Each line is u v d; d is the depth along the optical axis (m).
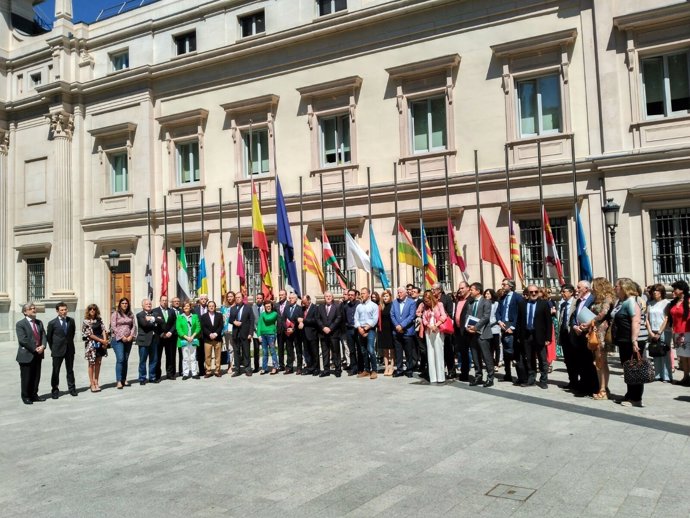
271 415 9.16
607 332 9.49
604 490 5.31
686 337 10.82
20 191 27.66
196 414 9.54
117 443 7.77
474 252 17.67
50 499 5.61
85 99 25.73
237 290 21.81
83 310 25.27
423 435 7.51
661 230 15.55
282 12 21.28
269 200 21.05
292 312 14.01
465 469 6.04
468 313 11.67
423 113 18.91
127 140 24.28
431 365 11.84
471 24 17.94
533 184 16.92
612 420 8.12
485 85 17.70
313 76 20.61
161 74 23.58
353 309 13.37
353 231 19.62
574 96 16.55
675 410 8.74
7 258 27.78
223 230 22.12
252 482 5.86
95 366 12.52
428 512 4.91
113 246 24.69
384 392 10.95
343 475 5.97
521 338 11.23
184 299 21.94
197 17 23.17
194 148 23.45
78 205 25.50
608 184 15.94
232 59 22.11
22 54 27.91
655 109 15.95
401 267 18.67
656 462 6.11
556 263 15.62
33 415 10.01
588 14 16.41
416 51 18.77
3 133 27.86
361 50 19.67
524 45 16.89
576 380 10.61
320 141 20.56
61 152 25.53
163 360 17.73
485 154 17.61
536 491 5.33
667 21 15.28
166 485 5.88
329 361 13.58
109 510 5.24
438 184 18.08
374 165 19.30
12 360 19.98
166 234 21.38
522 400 9.78
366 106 19.53
